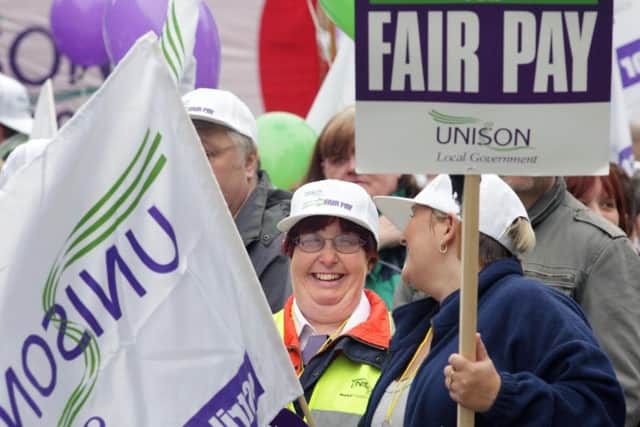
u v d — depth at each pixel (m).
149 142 7.06
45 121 12.78
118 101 7.03
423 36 7.08
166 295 7.10
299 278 9.63
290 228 9.72
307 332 9.59
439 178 8.24
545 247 9.96
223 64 16.94
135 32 11.88
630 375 9.49
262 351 7.18
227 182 10.66
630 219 12.22
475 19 7.05
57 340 7.00
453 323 7.92
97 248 7.05
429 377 7.79
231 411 7.16
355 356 9.24
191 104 10.68
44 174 6.95
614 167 12.05
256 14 16.89
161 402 7.11
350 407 9.11
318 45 16.73
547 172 7.09
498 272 7.96
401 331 8.55
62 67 17.36
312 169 12.21
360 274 9.61
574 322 7.74
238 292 7.11
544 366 7.55
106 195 7.03
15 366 6.93
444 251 8.15
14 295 6.93
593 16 7.02
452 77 7.09
